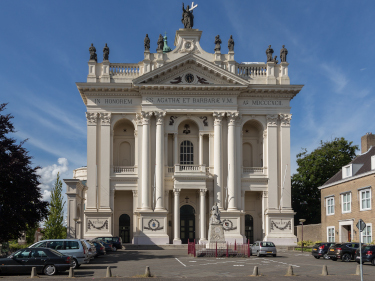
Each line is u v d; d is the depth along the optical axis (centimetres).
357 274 3306
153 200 6912
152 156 7038
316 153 8738
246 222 7438
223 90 7056
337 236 6250
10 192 4259
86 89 7031
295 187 8812
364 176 5550
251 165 7550
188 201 7281
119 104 7119
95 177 6944
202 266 3922
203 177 6875
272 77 7275
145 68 7169
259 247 5144
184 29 7319
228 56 7262
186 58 6981
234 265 4012
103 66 7169
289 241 6925
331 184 6444
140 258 4831
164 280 2945
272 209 7012
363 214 5544
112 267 3853
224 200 6975
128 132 7469
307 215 8900
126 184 7044
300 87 7131
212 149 7138
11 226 4281
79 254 3744
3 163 4200
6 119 4416
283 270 3628
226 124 7138
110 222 6881
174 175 6856
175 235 6812
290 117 7188
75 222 5922
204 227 6812
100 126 7069
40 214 4497
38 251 3306
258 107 7175
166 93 7069
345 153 8725
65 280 2934
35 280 2939
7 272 3256
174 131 7131
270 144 7125
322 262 4406
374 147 6200
